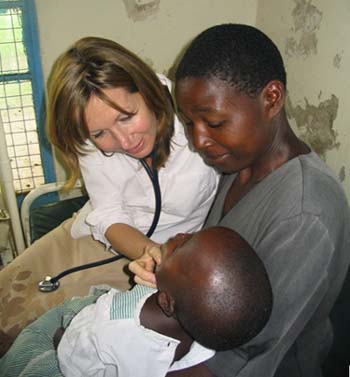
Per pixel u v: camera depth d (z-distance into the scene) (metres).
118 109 0.89
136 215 1.28
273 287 0.66
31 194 1.87
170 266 0.75
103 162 1.14
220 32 0.65
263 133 0.67
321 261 0.63
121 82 0.88
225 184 0.96
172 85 1.12
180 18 1.92
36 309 1.23
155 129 1.02
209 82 0.62
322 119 1.53
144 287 0.91
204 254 0.69
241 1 1.95
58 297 1.26
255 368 0.68
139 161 1.11
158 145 1.06
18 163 2.06
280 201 0.68
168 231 1.30
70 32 1.82
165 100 1.01
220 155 0.70
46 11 1.75
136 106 0.93
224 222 0.82
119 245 1.14
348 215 0.71
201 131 0.68
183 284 0.71
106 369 0.89
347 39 1.32
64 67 0.88
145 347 0.83
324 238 0.63
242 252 0.69
